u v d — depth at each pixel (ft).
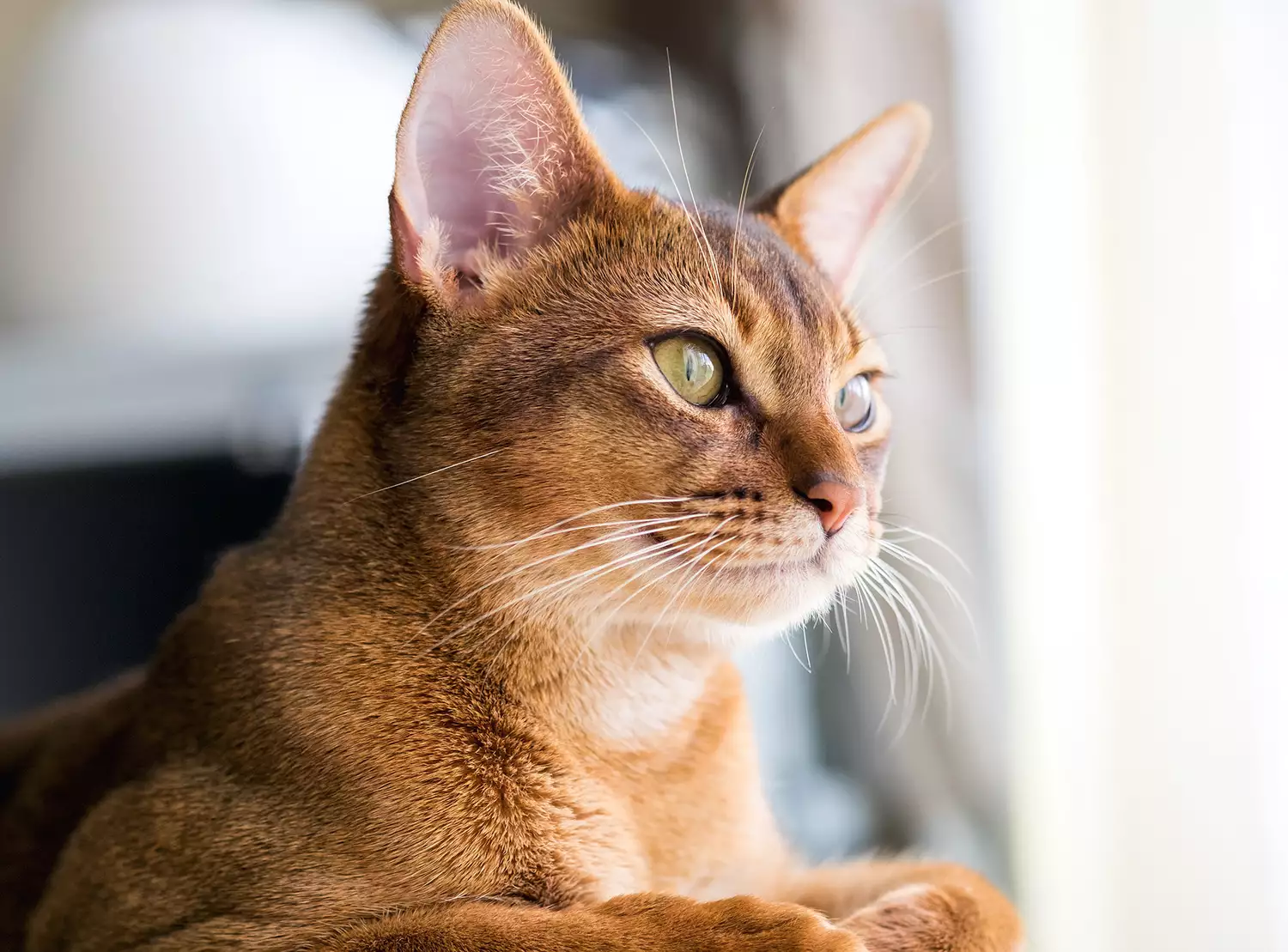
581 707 1.65
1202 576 2.10
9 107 2.67
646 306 1.64
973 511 2.42
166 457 2.54
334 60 2.71
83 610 2.50
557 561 1.61
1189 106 2.09
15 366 2.59
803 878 1.83
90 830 1.64
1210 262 2.07
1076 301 2.22
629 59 2.57
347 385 1.72
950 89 2.45
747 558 1.61
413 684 1.60
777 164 2.56
